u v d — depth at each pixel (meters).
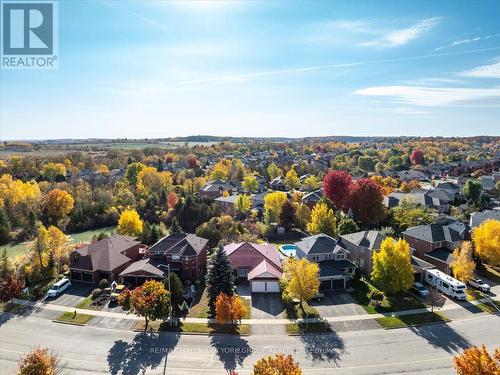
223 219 80.19
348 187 87.50
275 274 51.91
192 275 56.59
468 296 49.84
